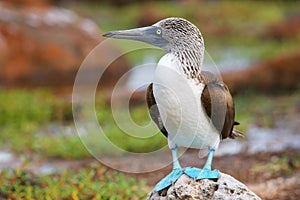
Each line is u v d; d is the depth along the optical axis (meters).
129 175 12.39
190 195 7.76
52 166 13.05
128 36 7.77
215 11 38.34
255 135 15.73
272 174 12.51
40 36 23.34
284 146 14.59
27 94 19.59
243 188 7.76
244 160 13.53
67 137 15.04
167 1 42.91
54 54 23.22
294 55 21.81
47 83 22.95
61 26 23.91
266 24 35.66
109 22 37.56
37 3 25.92
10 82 22.34
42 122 17.36
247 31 34.28
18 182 10.97
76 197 10.16
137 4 43.44
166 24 7.69
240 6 39.50
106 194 10.34
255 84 21.38
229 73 21.80
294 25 32.97
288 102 19.66
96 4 43.56
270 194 11.37
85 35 24.16
